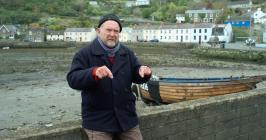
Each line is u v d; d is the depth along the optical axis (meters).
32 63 50.72
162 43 98.06
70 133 4.09
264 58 57.59
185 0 175.00
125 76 3.76
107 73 3.41
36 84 29.80
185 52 77.81
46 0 169.38
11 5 157.25
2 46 96.19
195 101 5.61
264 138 6.59
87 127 3.75
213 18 142.50
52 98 22.58
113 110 3.70
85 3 177.62
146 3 188.62
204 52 68.25
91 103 3.68
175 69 44.47
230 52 63.28
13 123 15.99
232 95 6.11
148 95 17.88
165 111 5.01
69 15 165.25
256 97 6.32
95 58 3.69
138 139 3.91
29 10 159.50
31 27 130.75
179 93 16.62
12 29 124.62
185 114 5.26
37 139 3.86
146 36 118.00
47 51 82.00
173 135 5.15
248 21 115.38
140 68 3.84
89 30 122.25
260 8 126.12
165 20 159.25
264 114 6.52
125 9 184.00
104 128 3.69
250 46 72.00
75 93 24.48
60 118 16.97
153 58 60.75
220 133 5.79
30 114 17.91
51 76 35.78
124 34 118.88
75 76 3.50
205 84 16.30
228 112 5.88
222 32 102.25
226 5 154.62
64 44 100.56
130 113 3.84
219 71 43.41
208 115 5.58
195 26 108.69
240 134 6.14
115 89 3.67
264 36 86.31
